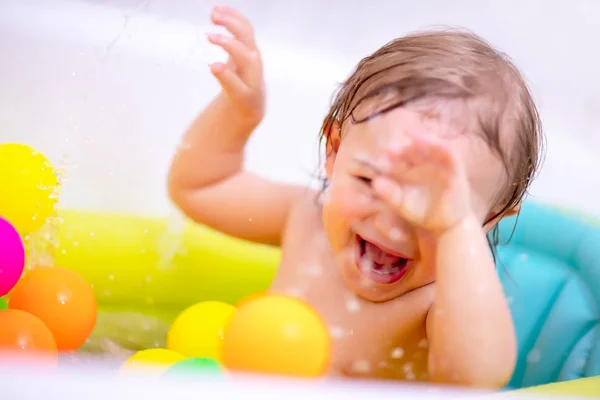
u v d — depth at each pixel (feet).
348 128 3.83
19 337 3.12
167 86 5.98
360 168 3.62
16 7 5.98
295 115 5.93
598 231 4.52
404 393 2.29
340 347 3.89
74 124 5.82
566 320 4.29
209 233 4.81
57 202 4.31
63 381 2.09
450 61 3.73
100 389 2.08
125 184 5.63
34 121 5.80
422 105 3.58
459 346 3.35
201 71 6.07
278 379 2.30
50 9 6.06
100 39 6.03
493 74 3.72
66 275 3.67
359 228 3.64
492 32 7.82
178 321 3.77
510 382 4.28
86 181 5.60
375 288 3.80
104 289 4.64
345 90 4.16
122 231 4.73
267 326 3.05
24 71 5.87
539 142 4.42
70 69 5.91
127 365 2.95
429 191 3.41
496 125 3.59
